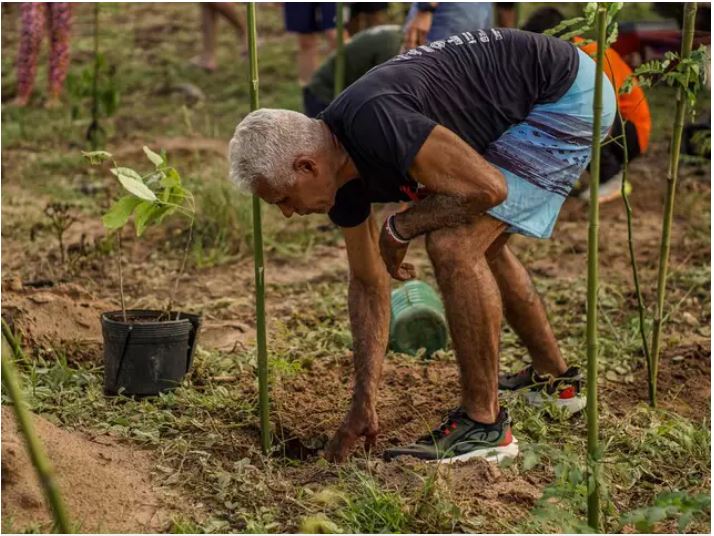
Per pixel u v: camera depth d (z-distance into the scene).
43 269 7.22
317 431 4.79
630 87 4.55
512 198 4.27
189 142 10.77
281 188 4.05
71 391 4.96
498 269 4.91
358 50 8.39
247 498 4.11
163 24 15.73
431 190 4.02
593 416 3.67
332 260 7.75
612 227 8.23
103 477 4.07
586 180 8.70
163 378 5.02
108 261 7.47
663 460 4.59
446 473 4.25
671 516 4.18
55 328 5.64
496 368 4.37
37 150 10.66
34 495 3.84
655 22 9.45
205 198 8.19
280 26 15.67
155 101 12.61
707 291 6.78
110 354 5.00
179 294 6.93
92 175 9.73
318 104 8.70
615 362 5.69
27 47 11.67
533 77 4.27
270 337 6.06
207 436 4.61
